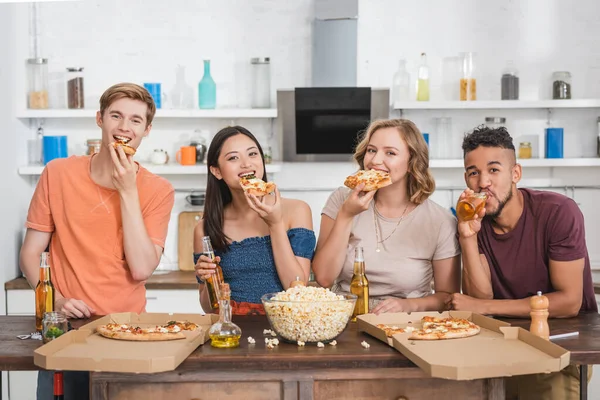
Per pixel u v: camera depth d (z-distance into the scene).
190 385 2.03
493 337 2.15
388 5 4.96
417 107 4.71
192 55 5.00
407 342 2.08
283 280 2.58
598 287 4.33
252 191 2.45
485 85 4.97
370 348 2.10
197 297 4.50
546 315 2.18
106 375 2.02
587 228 5.02
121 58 5.00
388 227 2.69
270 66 4.97
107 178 2.62
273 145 5.00
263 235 2.66
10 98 4.60
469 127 5.01
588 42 4.95
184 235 5.00
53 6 4.97
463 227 2.56
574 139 5.00
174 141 5.05
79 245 2.62
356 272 2.48
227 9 4.98
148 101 2.58
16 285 4.43
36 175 5.04
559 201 2.58
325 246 2.61
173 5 4.99
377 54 4.97
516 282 2.63
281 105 4.80
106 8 4.98
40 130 5.00
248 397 2.03
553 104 4.68
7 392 4.39
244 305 2.62
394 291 2.67
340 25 4.74
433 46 4.96
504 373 1.84
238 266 2.64
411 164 2.62
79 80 4.80
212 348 2.11
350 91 4.67
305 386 2.02
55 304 2.54
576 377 2.58
